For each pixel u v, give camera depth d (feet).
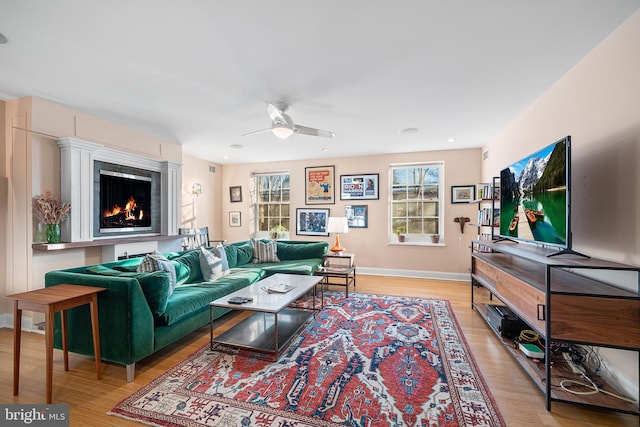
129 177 12.84
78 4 5.21
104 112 10.73
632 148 5.59
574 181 7.38
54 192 10.02
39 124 9.55
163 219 14.52
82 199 10.48
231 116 11.13
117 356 6.43
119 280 6.49
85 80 8.24
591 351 6.47
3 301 9.70
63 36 6.21
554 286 5.72
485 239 12.70
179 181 15.25
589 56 6.82
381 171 17.78
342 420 5.16
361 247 18.12
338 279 16.39
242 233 20.68
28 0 5.08
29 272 9.43
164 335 7.29
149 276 6.95
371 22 5.76
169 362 7.29
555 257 6.30
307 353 7.63
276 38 6.29
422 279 16.44
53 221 9.63
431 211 17.21
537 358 6.79
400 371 6.77
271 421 5.15
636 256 5.48
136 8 5.33
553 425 5.06
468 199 16.10
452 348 7.91
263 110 10.48
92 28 5.94
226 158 19.07
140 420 5.19
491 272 9.34
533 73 7.80
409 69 7.61
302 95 9.16
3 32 6.05
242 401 5.71
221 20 5.69
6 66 7.47
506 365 7.04
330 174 18.80
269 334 8.27
